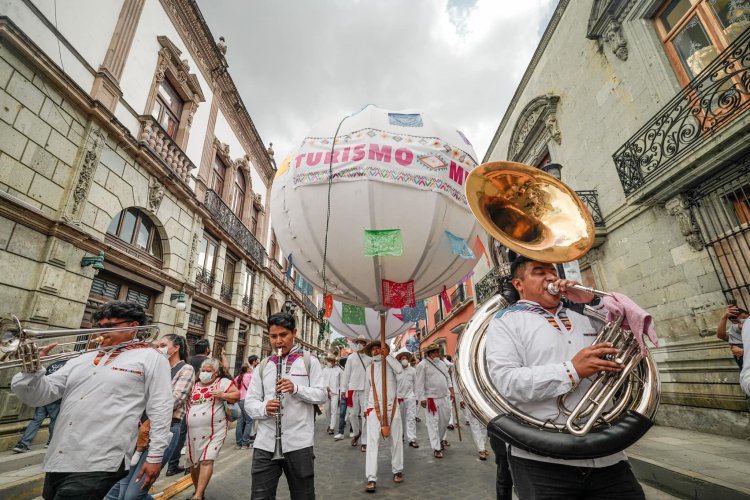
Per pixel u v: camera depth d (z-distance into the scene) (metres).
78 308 5.63
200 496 3.09
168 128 9.07
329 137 3.19
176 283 8.41
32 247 5.04
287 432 2.39
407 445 5.71
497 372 1.33
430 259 3.21
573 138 7.49
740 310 3.26
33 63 5.11
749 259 4.25
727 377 4.47
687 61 5.24
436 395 5.14
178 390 3.23
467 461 4.55
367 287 3.36
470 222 3.34
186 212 9.11
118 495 2.61
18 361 1.69
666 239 5.33
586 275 7.31
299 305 19.70
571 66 7.57
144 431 2.54
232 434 7.54
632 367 1.24
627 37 6.07
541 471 1.29
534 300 1.58
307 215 3.13
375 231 2.95
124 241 7.16
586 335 1.48
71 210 5.61
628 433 1.16
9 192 4.80
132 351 2.11
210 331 10.09
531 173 1.72
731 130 3.96
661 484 3.16
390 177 2.91
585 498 1.30
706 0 4.98
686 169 4.59
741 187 4.27
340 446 6.04
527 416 1.31
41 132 5.26
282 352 2.63
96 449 1.80
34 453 4.24
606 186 6.54
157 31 8.47
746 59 4.11
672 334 5.24
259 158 15.52
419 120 3.31
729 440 4.15
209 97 11.16
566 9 7.71
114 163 6.63
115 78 6.75
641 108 5.79
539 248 1.56
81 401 1.87
